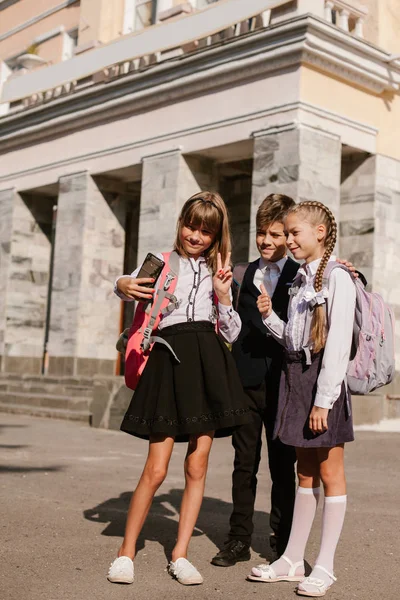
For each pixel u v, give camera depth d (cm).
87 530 498
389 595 370
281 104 1265
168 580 388
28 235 1891
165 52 1470
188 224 416
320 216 401
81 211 1659
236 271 475
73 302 1648
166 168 1459
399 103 1423
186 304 410
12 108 1877
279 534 432
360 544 477
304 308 394
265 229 457
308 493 401
